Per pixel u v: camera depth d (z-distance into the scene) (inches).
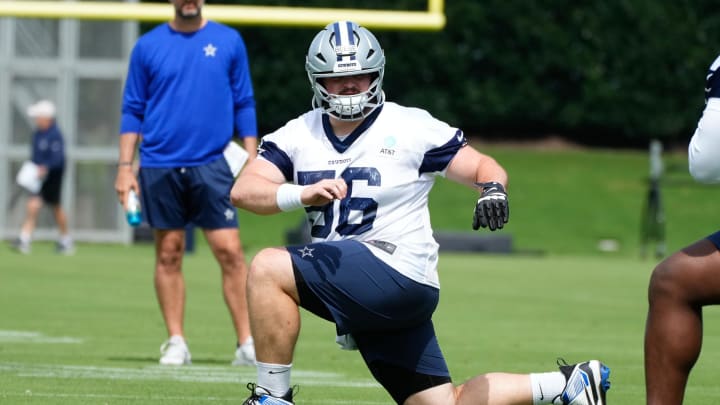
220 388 932.0
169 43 1117.1
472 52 4650.6
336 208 678.5
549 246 3307.1
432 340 685.3
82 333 1346.0
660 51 4677.7
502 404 664.4
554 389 665.0
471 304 1814.7
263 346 666.8
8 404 829.8
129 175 1120.2
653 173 3029.0
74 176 2864.2
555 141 4817.9
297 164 692.7
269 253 670.5
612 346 1309.1
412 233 675.4
